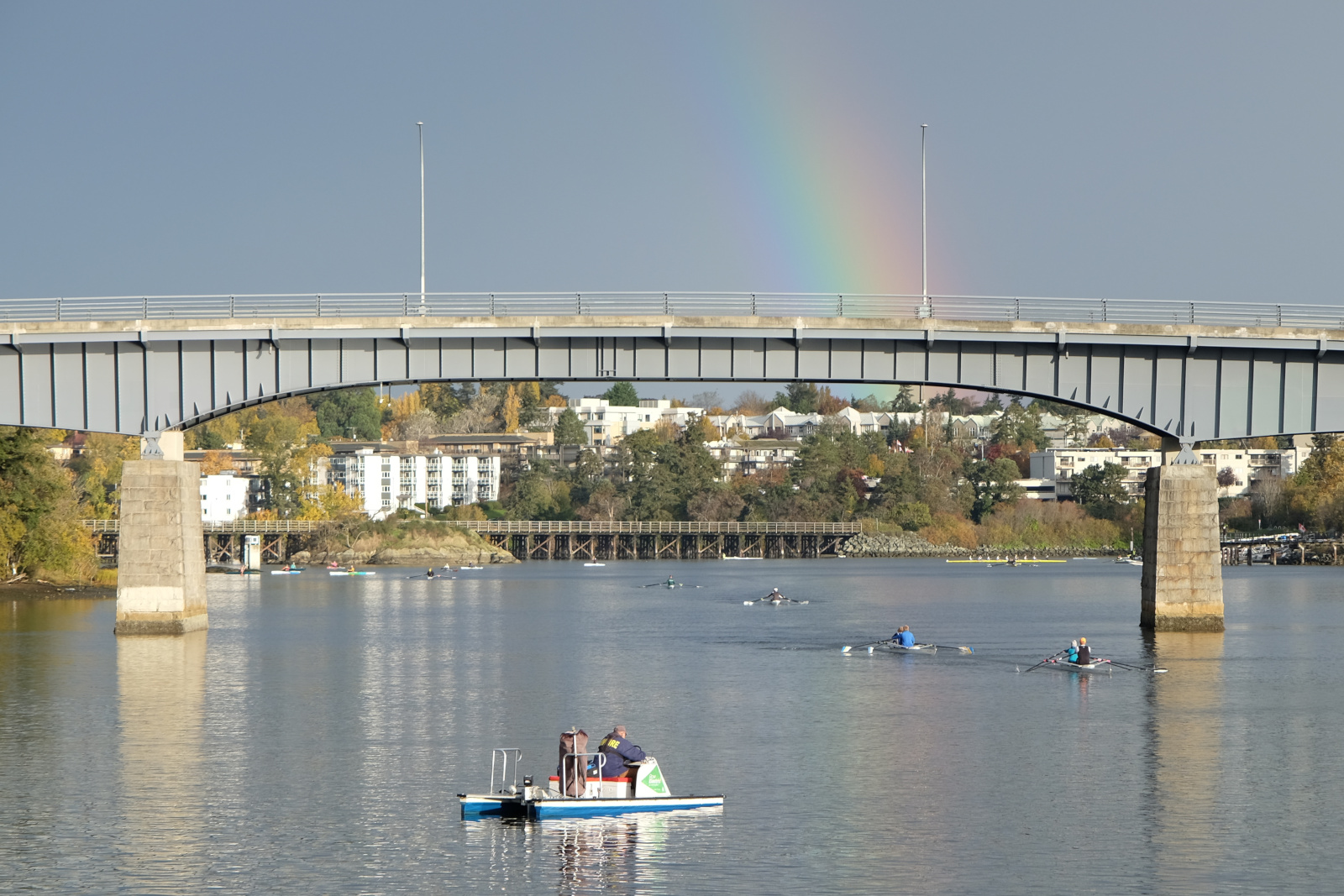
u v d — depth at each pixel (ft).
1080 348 398.01
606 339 394.73
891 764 230.27
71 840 180.24
